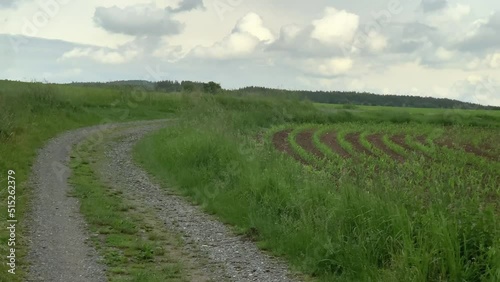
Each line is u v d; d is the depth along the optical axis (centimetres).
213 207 1376
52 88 3400
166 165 1883
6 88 3166
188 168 1742
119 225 1166
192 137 1972
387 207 959
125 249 1013
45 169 1725
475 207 900
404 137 3534
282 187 1291
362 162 2122
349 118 4884
